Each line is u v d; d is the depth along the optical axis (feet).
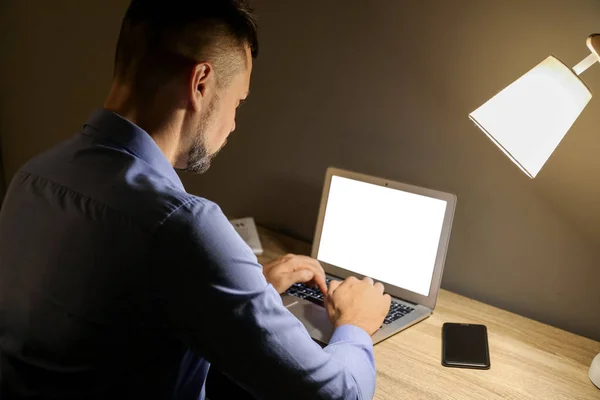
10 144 8.66
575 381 3.67
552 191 4.24
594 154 4.00
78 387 2.47
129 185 2.42
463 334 4.08
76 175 2.52
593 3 3.76
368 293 3.83
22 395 2.52
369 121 5.08
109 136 2.60
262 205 6.13
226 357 2.44
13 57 8.07
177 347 2.58
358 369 2.96
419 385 3.52
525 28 4.09
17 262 2.56
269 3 5.48
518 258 4.53
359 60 4.99
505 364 3.81
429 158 4.80
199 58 2.62
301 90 5.46
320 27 5.17
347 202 4.98
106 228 2.35
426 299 4.48
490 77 4.33
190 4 2.61
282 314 2.56
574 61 3.94
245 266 2.46
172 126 2.69
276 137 5.79
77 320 2.39
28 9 7.61
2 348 2.59
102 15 6.77
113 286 2.33
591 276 4.22
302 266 4.46
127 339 2.41
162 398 2.63
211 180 6.57
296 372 2.52
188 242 2.31
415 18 4.58
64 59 7.42
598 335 4.28
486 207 4.59
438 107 4.64
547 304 4.47
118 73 2.69
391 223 4.72
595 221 4.11
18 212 2.61
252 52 3.00
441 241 4.44
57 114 7.80
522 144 3.44
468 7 4.30
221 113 2.87
